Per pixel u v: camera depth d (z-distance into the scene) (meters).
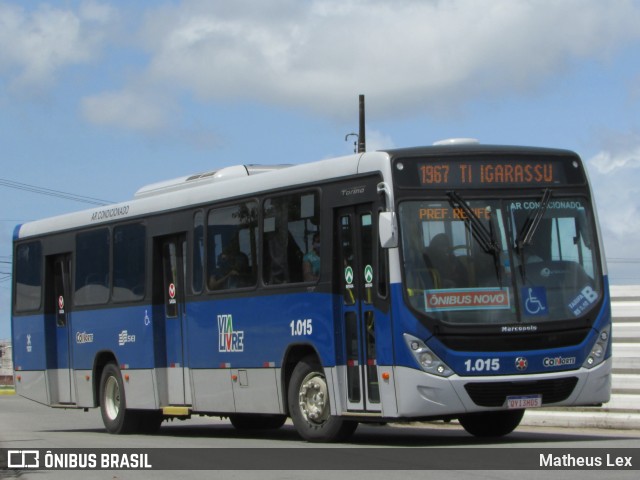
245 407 16.80
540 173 14.59
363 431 18.69
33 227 23.17
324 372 15.10
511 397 13.84
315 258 15.30
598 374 14.31
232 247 17.14
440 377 13.64
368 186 14.42
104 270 20.66
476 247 14.09
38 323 22.56
